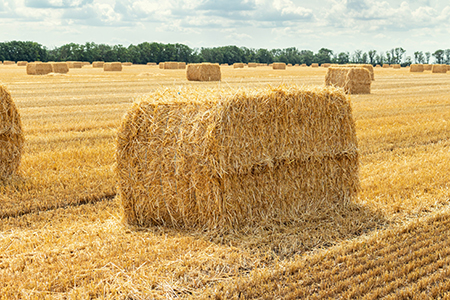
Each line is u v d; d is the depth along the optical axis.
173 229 6.26
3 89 8.14
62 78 35.03
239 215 6.18
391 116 15.84
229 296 4.34
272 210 6.51
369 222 6.24
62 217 6.55
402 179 8.12
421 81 36.19
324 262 4.96
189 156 6.01
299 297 4.35
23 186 7.71
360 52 138.50
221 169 5.85
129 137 6.30
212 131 5.79
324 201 7.01
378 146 11.10
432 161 9.53
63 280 4.54
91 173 8.41
